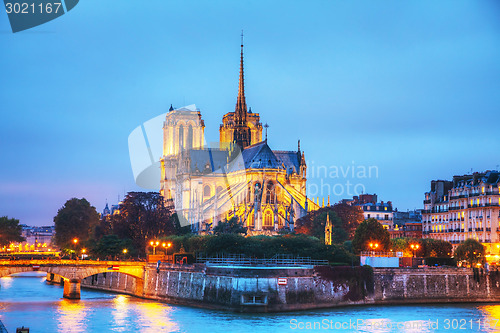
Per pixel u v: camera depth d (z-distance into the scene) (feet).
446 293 550.36
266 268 479.41
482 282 561.43
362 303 522.88
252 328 417.49
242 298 475.31
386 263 560.20
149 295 579.48
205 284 508.53
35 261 550.77
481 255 644.69
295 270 489.67
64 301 556.92
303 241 647.56
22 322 442.50
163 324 432.66
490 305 536.01
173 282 549.13
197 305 512.63
